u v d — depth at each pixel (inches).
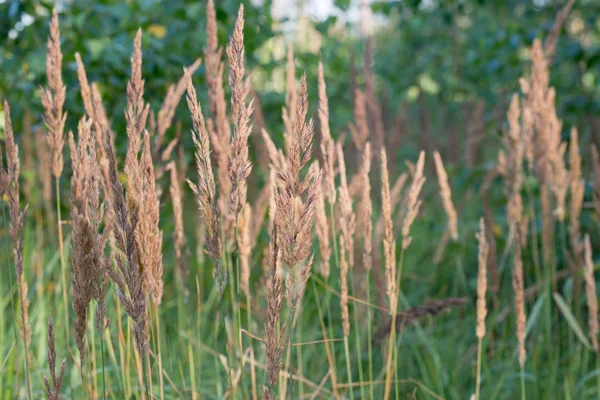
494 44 209.0
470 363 128.3
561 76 192.4
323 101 78.7
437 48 336.5
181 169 113.7
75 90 135.0
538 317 138.2
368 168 78.4
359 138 119.5
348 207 77.9
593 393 125.0
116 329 98.2
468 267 168.2
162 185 125.3
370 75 147.9
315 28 188.5
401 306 144.4
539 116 125.0
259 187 146.9
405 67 347.9
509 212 126.8
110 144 56.8
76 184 62.4
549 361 123.7
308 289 130.9
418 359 117.9
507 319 133.6
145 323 59.7
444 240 144.9
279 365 57.1
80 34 144.9
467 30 320.2
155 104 140.8
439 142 281.6
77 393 94.8
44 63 138.7
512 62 207.2
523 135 127.1
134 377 93.9
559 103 177.5
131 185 58.2
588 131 177.2
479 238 78.2
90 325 81.4
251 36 157.6
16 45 153.6
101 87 141.3
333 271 125.4
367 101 146.6
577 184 125.8
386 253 75.1
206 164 57.1
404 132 283.4
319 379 113.3
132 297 58.4
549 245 128.6
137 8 146.8
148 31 144.3
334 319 131.3
